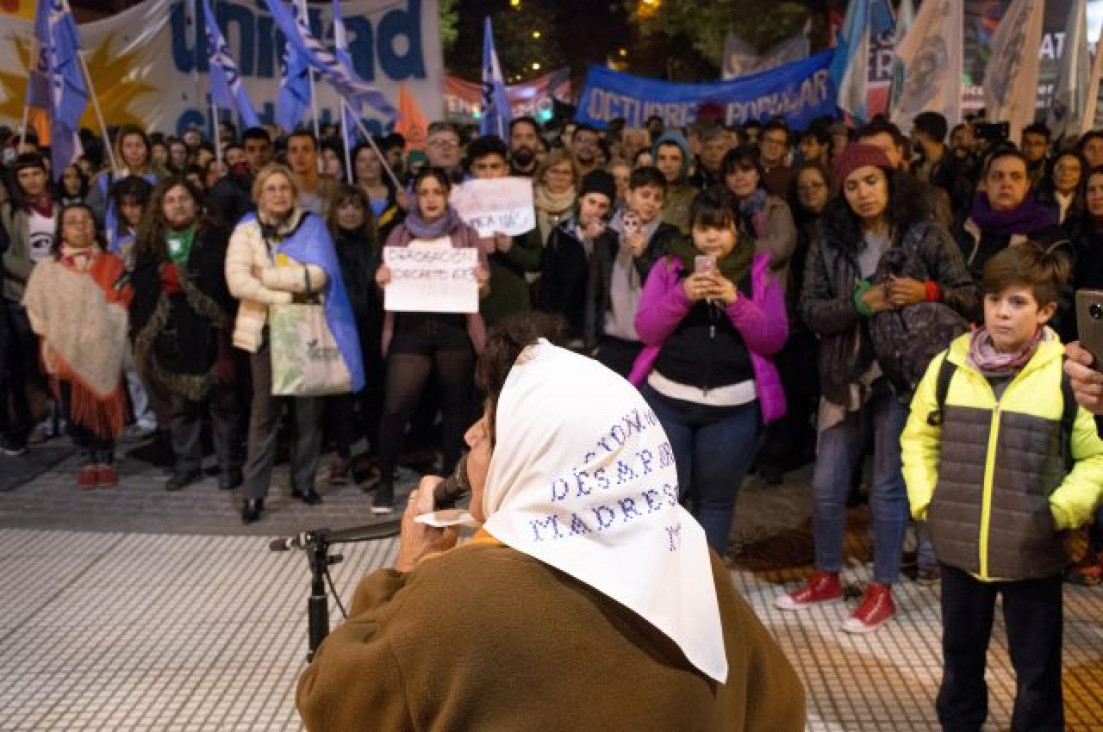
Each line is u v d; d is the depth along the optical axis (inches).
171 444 270.7
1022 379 118.5
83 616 175.0
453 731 52.2
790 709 65.0
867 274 165.0
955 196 279.0
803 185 232.8
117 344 241.8
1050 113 357.4
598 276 203.5
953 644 127.3
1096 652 159.2
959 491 121.7
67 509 229.1
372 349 249.8
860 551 201.5
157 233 232.5
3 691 151.1
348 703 55.1
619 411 56.7
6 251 266.7
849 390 166.9
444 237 215.5
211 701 148.3
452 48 1302.9
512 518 55.6
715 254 158.7
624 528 54.9
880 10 320.8
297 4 278.2
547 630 52.9
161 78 415.2
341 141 334.3
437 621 53.0
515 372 58.9
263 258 214.8
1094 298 77.4
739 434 161.6
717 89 486.0
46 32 282.0
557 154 239.6
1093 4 592.7
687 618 55.4
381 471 224.4
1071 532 117.7
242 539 209.8
